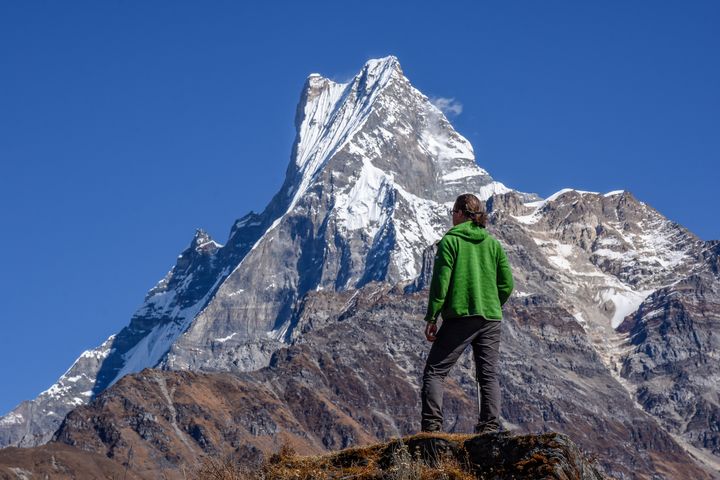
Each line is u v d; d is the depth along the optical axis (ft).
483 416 77.56
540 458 69.31
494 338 79.10
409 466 71.72
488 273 79.61
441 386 78.95
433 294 78.64
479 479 70.44
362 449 77.92
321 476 75.92
